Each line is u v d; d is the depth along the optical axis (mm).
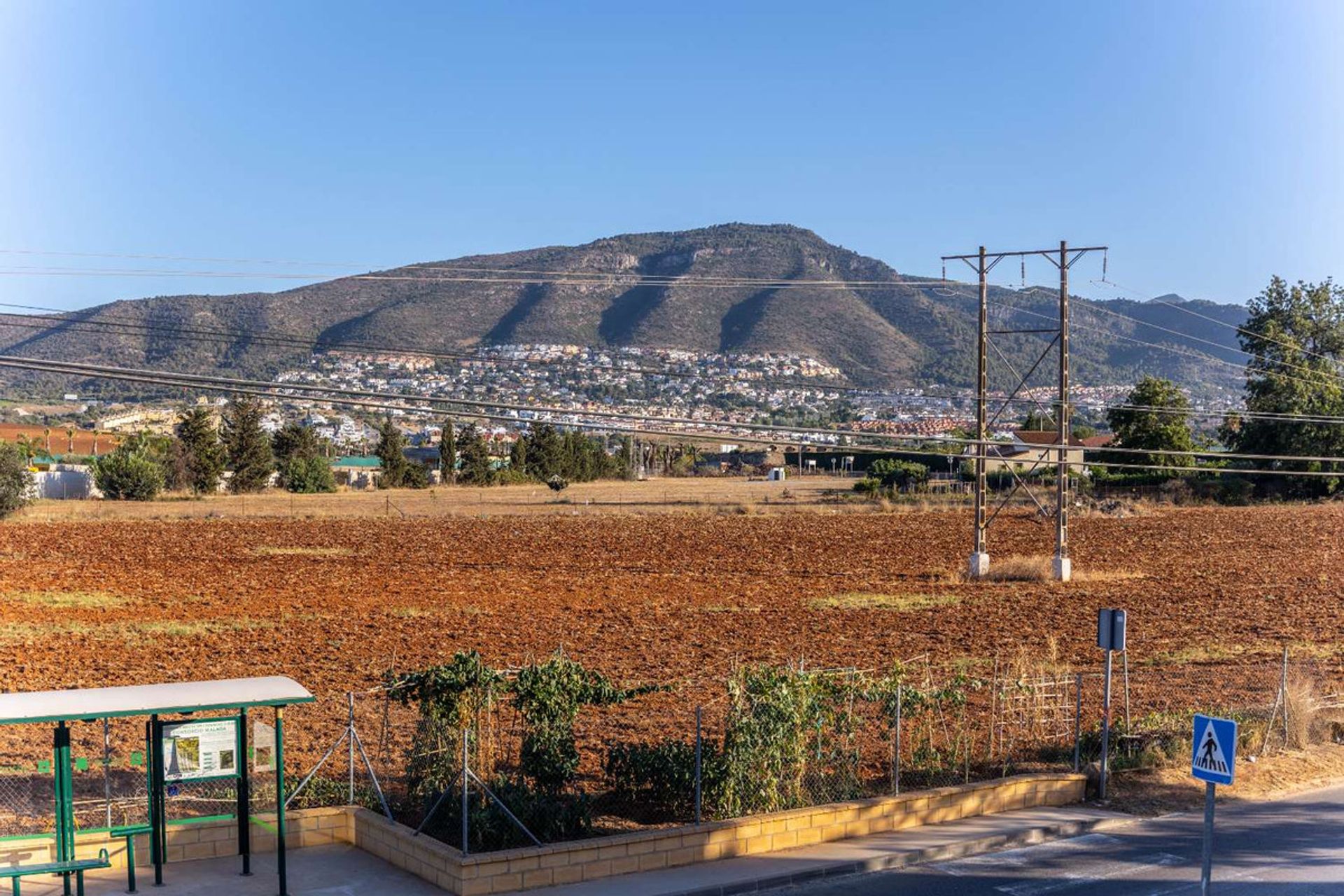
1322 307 93938
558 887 13641
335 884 13547
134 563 49406
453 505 88500
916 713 19078
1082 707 23000
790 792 16281
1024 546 60094
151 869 13969
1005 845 16125
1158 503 87125
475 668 15680
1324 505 86438
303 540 60250
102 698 13031
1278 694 22391
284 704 13359
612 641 31859
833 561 53000
